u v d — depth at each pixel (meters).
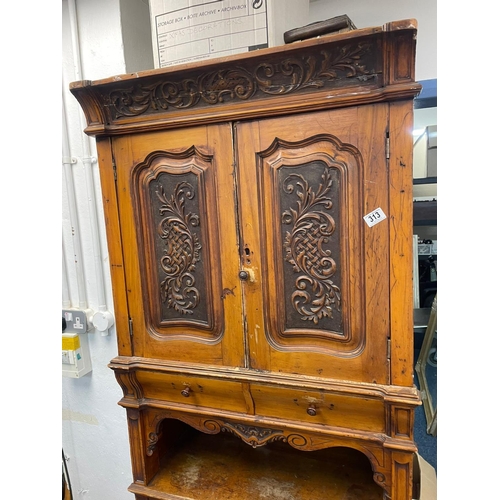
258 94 0.88
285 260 0.93
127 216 1.06
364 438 0.92
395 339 0.86
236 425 1.05
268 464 1.25
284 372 0.96
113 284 1.10
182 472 1.22
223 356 1.01
